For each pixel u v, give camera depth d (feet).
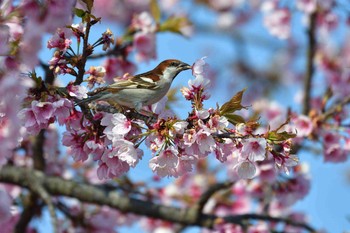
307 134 42.52
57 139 43.11
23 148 41.37
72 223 41.50
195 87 24.70
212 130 23.45
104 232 41.86
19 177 38.11
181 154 24.40
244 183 43.80
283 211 49.98
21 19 22.49
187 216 40.29
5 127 22.12
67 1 22.77
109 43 25.29
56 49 25.50
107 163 25.58
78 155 25.99
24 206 39.68
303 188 43.52
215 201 50.03
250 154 23.75
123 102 27.66
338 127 43.52
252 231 42.14
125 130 24.43
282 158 24.34
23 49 21.97
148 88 28.30
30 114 24.76
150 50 39.42
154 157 24.00
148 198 44.78
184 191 50.57
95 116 25.80
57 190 39.19
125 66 38.58
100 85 27.63
